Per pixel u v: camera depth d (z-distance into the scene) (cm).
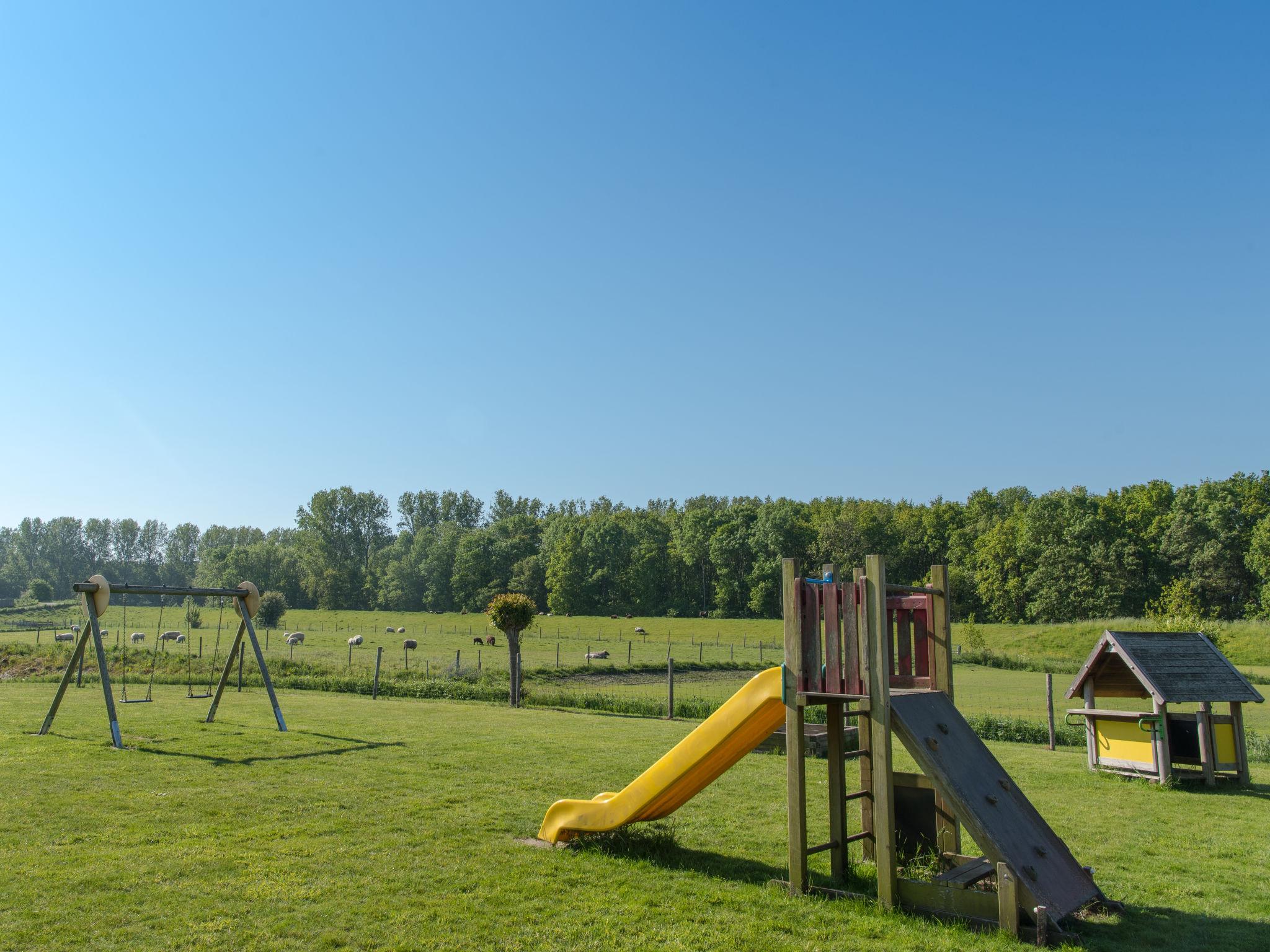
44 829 857
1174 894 720
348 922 610
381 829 880
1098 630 5828
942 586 764
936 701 733
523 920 623
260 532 18038
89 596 1484
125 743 1431
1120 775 1340
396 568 12200
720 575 10538
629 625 8600
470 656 4900
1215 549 7756
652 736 1689
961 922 624
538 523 13975
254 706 2130
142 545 16612
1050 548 8662
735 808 1048
